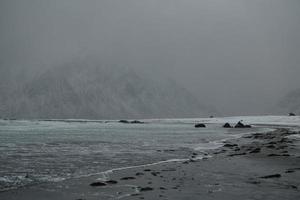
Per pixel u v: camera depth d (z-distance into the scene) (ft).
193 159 74.64
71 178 50.52
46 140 147.23
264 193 38.09
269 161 67.00
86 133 216.13
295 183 44.14
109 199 36.09
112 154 88.33
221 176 50.26
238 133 207.82
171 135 188.14
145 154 87.81
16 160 74.84
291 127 293.84
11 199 37.14
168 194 37.96
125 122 593.42
